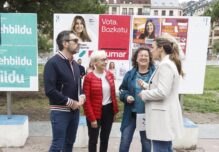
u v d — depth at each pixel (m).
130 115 4.14
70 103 3.63
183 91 5.61
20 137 5.19
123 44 5.65
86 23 5.56
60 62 3.62
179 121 3.55
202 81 5.61
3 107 8.41
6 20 5.02
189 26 5.47
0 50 5.10
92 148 4.26
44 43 12.37
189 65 5.56
